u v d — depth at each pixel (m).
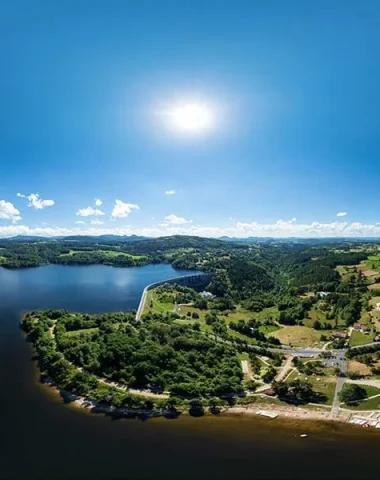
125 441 149.62
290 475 132.00
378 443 154.25
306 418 173.00
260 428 164.00
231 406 181.50
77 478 127.75
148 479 127.88
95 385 187.88
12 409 170.00
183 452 144.12
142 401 175.88
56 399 180.00
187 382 195.38
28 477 127.69
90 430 156.50
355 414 177.00
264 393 195.38
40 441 147.38
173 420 167.50
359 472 134.50
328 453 146.25
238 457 141.88
